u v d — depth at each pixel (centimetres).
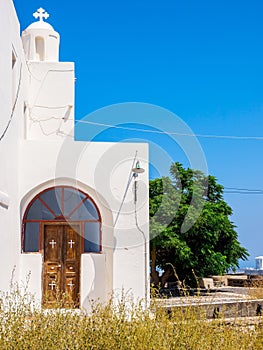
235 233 2136
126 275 1145
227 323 720
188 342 596
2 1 984
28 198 1166
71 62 1491
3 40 991
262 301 1111
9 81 1044
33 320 627
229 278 2389
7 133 1008
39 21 1586
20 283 1116
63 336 598
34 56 1541
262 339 638
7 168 1003
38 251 1166
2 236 952
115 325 611
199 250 1984
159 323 640
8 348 576
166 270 2031
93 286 1137
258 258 3306
